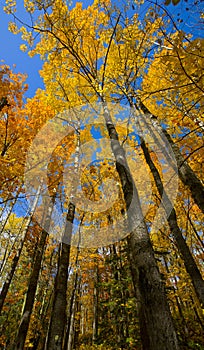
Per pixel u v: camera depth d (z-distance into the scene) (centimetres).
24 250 1281
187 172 398
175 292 609
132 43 461
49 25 533
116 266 748
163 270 755
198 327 586
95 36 598
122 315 658
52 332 397
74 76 666
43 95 733
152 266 246
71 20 554
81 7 576
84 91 674
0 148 548
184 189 580
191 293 580
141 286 238
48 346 381
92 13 576
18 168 519
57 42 600
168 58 240
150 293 225
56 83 685
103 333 726
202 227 698
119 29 491
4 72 555
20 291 1202
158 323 202
